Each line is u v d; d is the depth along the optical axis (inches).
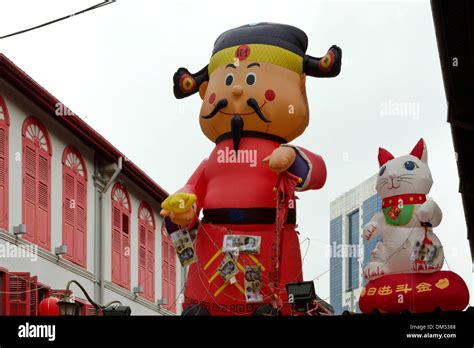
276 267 673.6
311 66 730.2
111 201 992.9
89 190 956.0
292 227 706.2
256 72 714.2
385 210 666.2
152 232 1096.8
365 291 656.4
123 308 678.5
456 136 817.5
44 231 871.7
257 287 684.1
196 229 714.2
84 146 953.5
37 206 864.3
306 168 687.1
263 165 706.2
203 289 692.7
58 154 908.0
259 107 706.2
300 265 703.7
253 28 735.7
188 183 721.6
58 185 902.4
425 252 645.3
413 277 645.3
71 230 915.4
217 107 713.0
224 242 689.0
